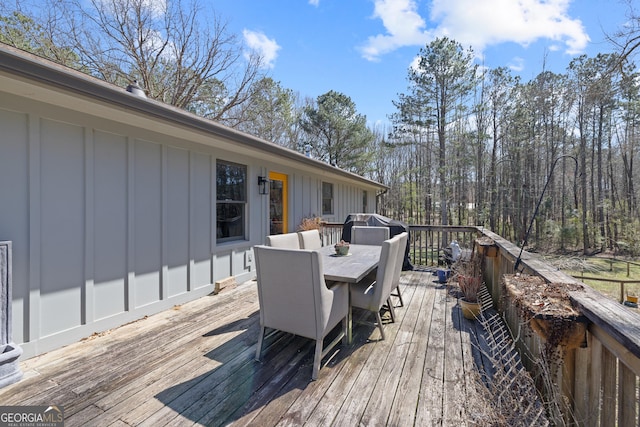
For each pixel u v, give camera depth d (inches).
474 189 705.0
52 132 107.2
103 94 93.7
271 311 96.0
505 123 645.9
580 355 54.5
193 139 160.1
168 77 415.5
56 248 108.7
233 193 200.1
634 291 392.2
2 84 87.4
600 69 556.1
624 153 672.4
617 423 45.9
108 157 124.7
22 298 100.0
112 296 126.0
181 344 109.7
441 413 72.0
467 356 100.0
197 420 70.5
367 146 692.7
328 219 357.7
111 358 99.8
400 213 836.6
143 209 138.9
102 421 70.3
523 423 53.2
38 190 103.7
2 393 81.0
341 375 89.0
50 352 104.6
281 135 613.3
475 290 134.1
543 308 53.6
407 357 99.7
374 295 110.4
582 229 660.7
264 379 87.1
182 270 158.6
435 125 606.2
